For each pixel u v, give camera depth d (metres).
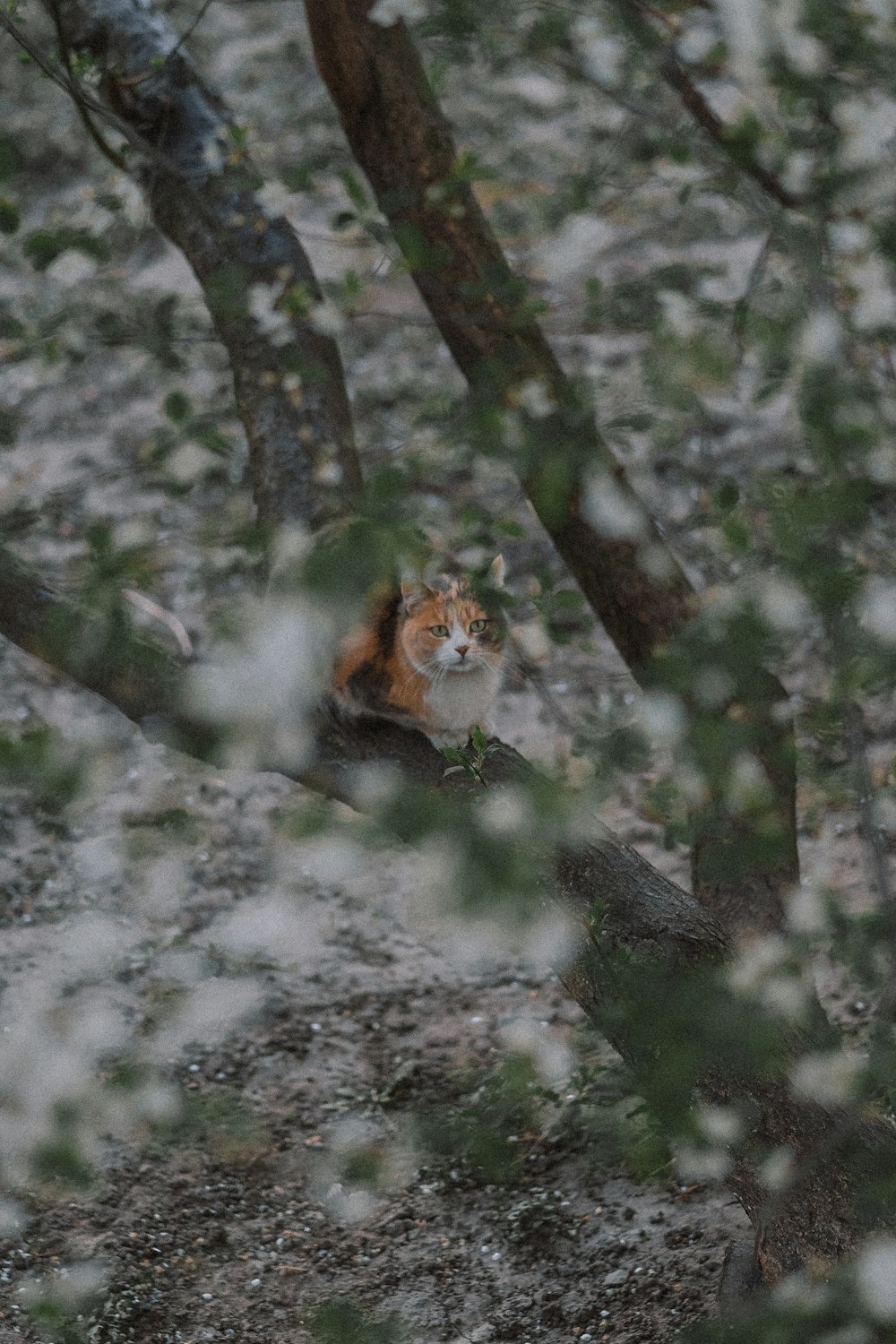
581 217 9.09
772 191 6.98
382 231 7.43
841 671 4.87
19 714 13.14
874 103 6.75
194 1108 7.17
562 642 7.21
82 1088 7.08
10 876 11.47
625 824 11.62
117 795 12.23
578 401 7.35
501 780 6.67
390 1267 8.27
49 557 12.66
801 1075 5.68
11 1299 7.86
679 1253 7.94
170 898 11.27
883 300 6.41
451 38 7.10
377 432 8.93
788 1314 4.71
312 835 4.23
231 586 11.35
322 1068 9.85
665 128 7.46
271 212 7.94
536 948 4.99
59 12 8.87
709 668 4.80
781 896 7.66
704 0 7.09
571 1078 8.03
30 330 8.12
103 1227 8.53
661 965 5.72
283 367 8.17
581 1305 7.73
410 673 7.31
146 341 8.20
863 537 6.00
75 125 19.11
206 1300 8.08
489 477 8.90
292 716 5.20
